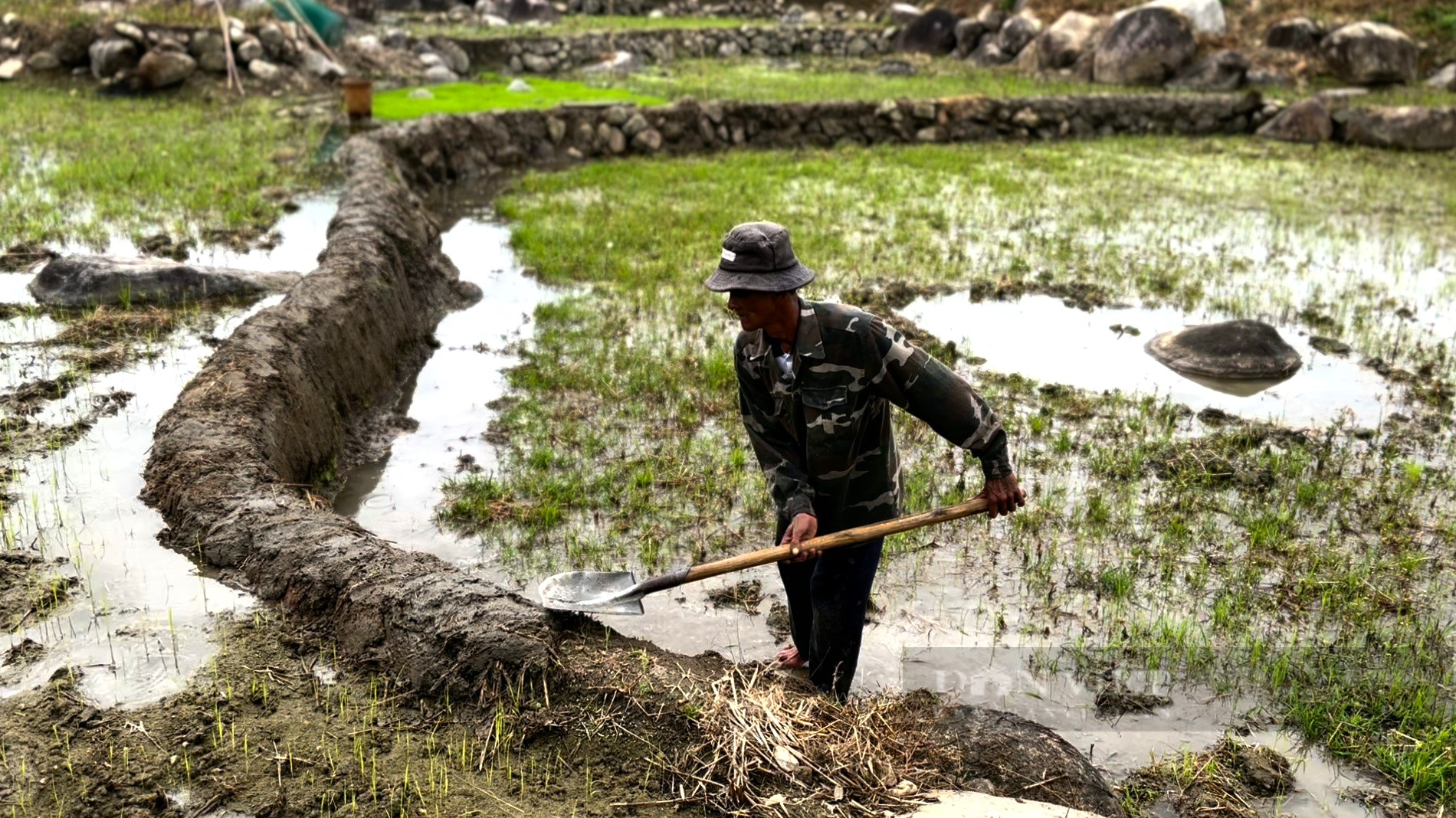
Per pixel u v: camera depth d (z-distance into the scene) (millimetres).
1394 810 3709
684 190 13484
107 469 5230
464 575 4129
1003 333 8594
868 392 3549
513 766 3383
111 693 3635
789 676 4051
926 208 12656
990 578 5098
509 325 8508
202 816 3143
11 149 12531
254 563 4336
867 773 3338
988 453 3643
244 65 17562
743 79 22719
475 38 22750
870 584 3914
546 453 6109
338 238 8297
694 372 7438
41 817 3105
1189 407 7215
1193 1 23188
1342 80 22547
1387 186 15219
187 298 7855
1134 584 5102
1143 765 3914
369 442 6410
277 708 3607
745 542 5359
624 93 19500
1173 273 10375
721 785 3279
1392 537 5516
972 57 27031
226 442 5090
